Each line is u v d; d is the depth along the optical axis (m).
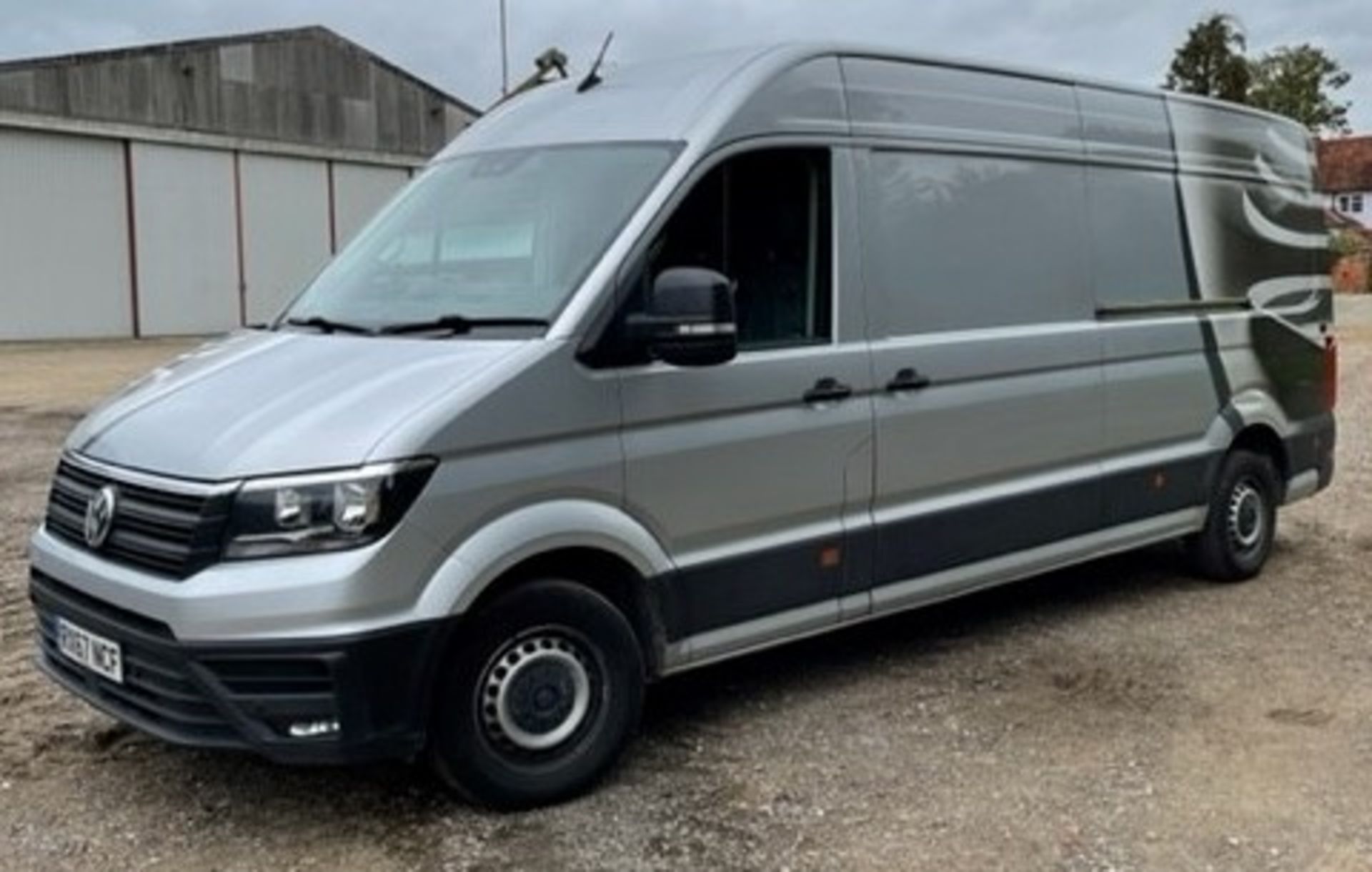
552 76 5.61
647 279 4.31
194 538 3.71
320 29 31.42
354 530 3.68
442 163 5.29
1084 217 5.94
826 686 5.31
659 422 4.33
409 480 3.74
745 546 4.63
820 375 4.79
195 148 28.98
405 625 3.75
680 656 4.51
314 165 31.72
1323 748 4.60
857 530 4.96
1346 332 25.94
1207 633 6.02
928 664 5.59
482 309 4.36
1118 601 6.57
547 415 4.04
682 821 4.08
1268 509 7.09
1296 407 7.23
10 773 4.48
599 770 4.28
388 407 3.87
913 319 5.16
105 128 27.14
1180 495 6.49
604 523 4.20
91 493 4.10
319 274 5.21
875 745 4.68
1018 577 5.68
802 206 4.80
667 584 4.41
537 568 4.17
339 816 4.14
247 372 4.32
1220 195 6.75
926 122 5.25
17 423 13.73
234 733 3.71
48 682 5.33
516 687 4.10
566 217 4.50
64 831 4.05
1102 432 6.00
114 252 27.66
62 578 4.13
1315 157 7.62
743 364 4.56
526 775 4.13
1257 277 6.99
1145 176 6.28
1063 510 5.82
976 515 5.42
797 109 4.80
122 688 3.97
